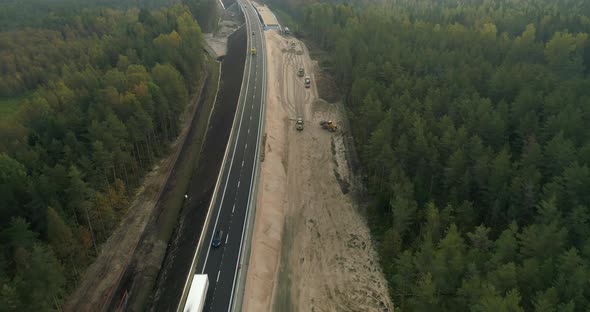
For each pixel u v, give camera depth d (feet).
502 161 212.84
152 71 346.54
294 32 605.31
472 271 167.94
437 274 174.81
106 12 586.86
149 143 305.53
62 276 181.57
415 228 230.68
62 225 195.72
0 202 194.49
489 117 249.34
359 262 228.22
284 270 219.20
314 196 279.49
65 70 381.19
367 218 258.78
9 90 421.59
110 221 241.14
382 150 246.88
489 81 304.71
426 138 249.75
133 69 341.41
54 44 460.96
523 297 161.58
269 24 625.00
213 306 181.16
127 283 211.00
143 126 285.84
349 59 396.37
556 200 195.83
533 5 542.16
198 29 491.72
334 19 542.57
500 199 211.20
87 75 340.59
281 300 201.67
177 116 345.10
